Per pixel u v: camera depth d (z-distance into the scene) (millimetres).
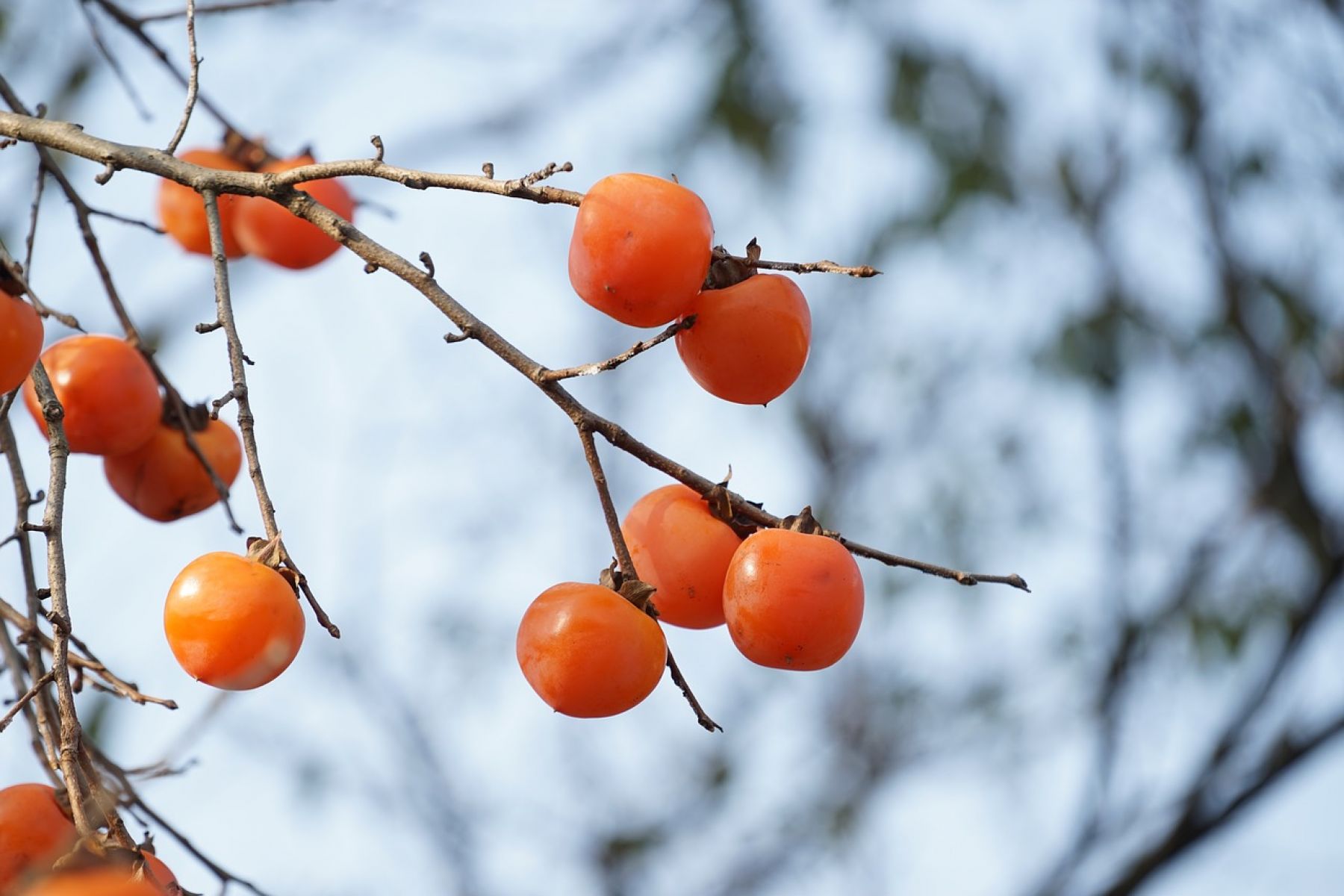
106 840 1823
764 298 1949
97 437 2105
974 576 1934
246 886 2021
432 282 1915
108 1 2238
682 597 1964
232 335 1907
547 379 1909
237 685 1881
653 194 1911
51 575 1880
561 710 1919
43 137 1946
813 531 1956
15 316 1913
